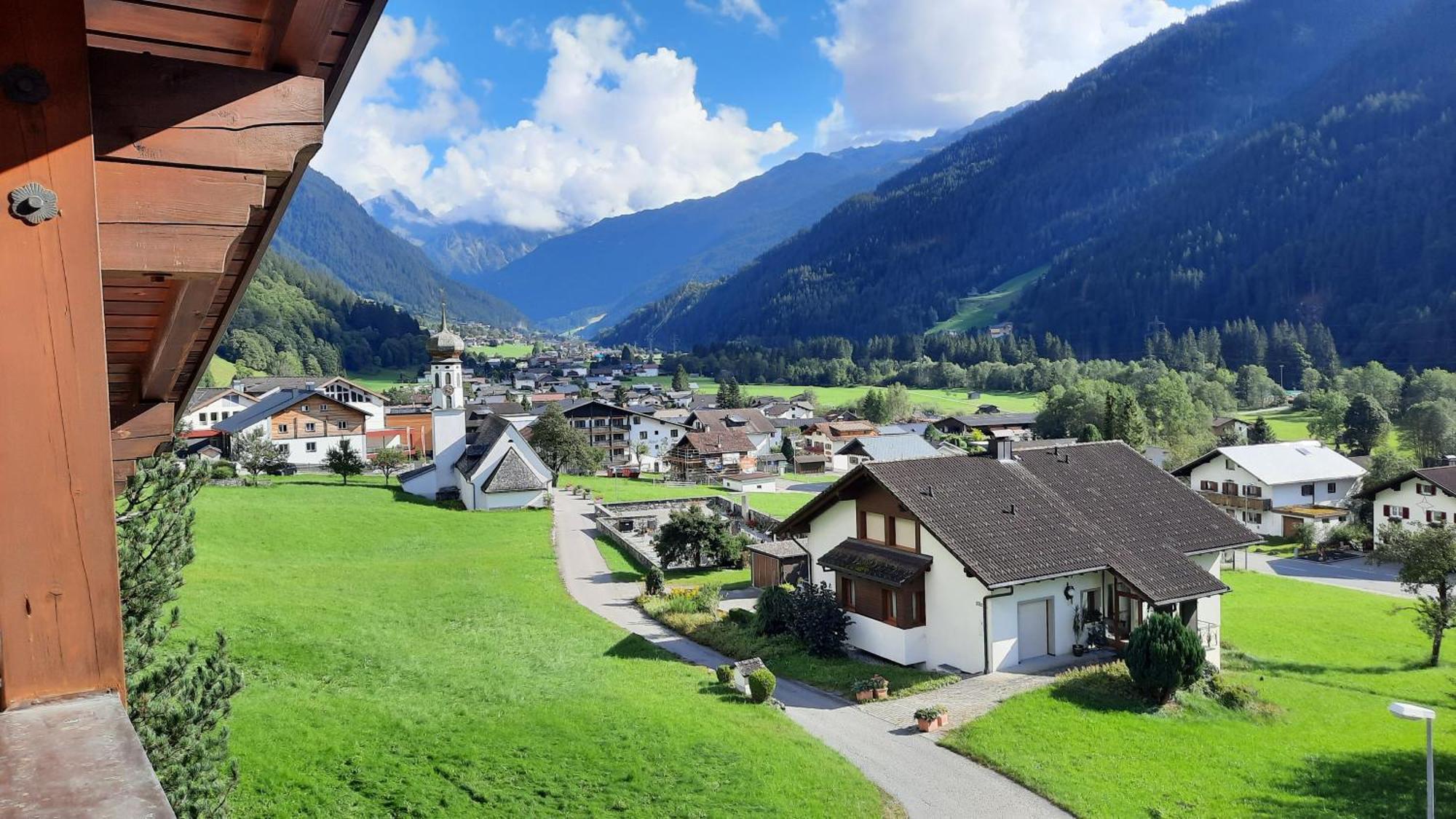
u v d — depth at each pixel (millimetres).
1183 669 22844
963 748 20375
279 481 69438
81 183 2549
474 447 68375
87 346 2543
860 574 28469
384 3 3090
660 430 112625
